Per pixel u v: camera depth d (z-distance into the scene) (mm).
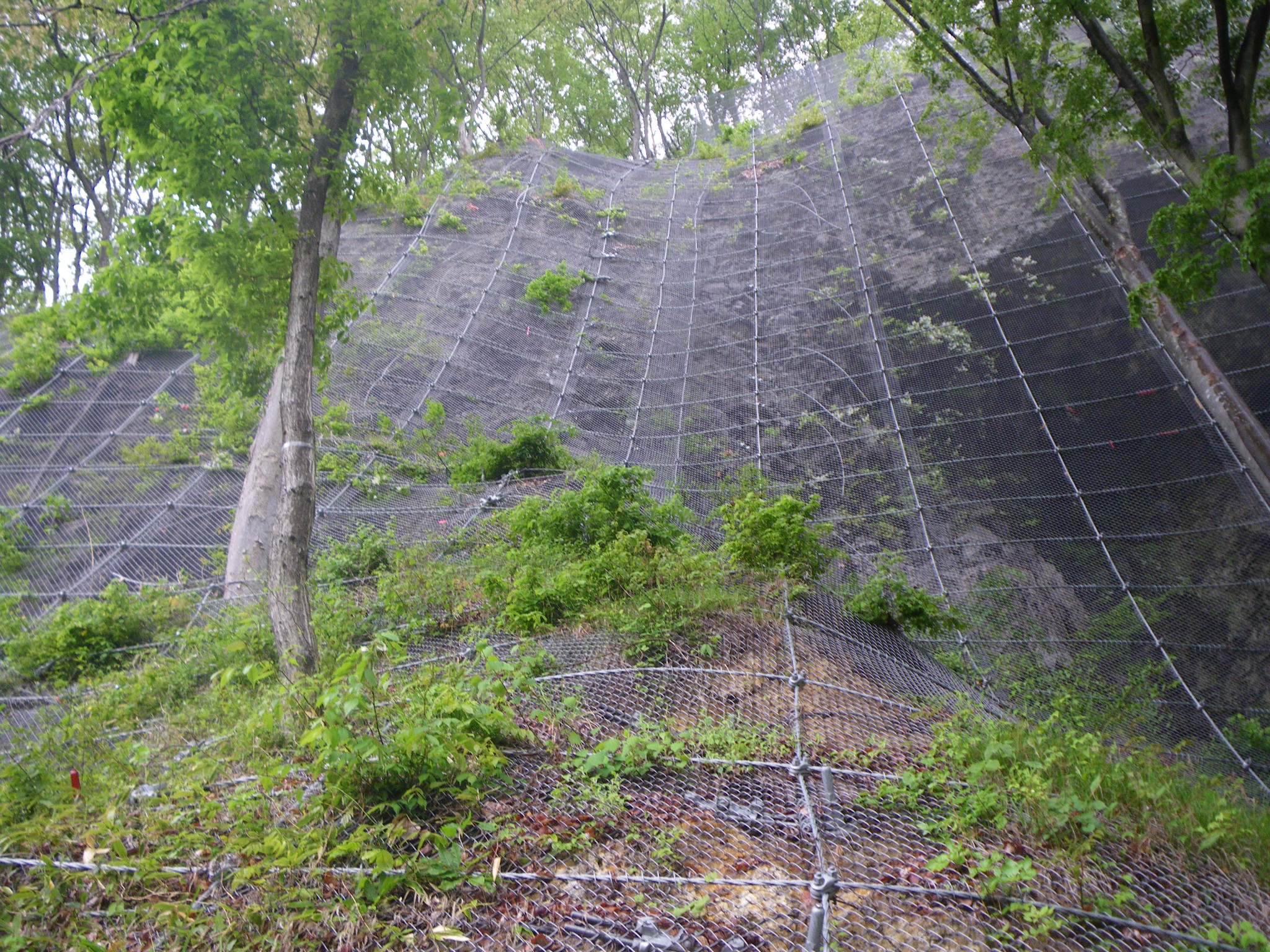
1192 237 8500
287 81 9859
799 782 4988
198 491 14750
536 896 3971
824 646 7379
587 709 5977
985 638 11625
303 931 3699
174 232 10312
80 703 7523
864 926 3746
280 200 9719
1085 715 8516
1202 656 10898
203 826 4480
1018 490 14023
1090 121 10320
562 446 16844
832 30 36031
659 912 3863
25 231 25000
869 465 15578
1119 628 11516
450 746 4613
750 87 30516
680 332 21359
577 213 25781
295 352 8500
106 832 4246
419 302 21062
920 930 3723
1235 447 12508
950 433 15523
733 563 8930
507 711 5328
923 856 4281
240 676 7324
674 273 23609
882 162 23562
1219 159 7926
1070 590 12281
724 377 19312
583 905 3912
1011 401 15523
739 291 21969
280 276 10352
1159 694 10539
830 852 4309
